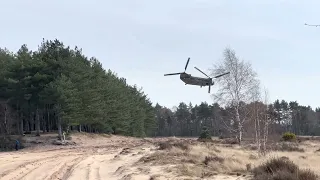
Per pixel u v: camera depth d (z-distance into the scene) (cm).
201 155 2302
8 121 5519
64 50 5684
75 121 5312
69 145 5028
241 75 4291
